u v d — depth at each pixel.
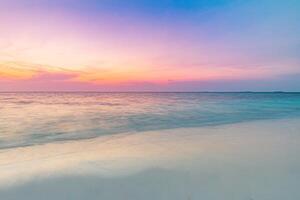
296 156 6.14
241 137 8.92
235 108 23.42
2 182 4.38
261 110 21.56
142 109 22.08
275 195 3.92
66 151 7.00
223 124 12.77
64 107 24.47
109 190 4.11
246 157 6.03
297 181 4.45
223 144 7.68
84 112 19.17
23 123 13.06
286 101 41.00
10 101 36.31
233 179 4.54
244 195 3.93
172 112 19.03
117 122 13.55
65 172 4.90
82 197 3.90
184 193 4.01
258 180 4.49
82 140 8.77
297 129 10.84
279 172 4.90
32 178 4.57
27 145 7.98
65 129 11.20
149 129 11.22
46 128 11.47
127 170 5.02
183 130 10.81
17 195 3.92
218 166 5.30
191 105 27.88
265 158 5.94
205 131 10.48
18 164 5.55
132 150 6.99
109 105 27.95
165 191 4.08
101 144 8.00
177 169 5.09
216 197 3.88
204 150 6.86
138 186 4.25
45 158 6.15
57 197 3.89
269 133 9.81
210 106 26.20
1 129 11.12
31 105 27.41
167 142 8.13
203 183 4.37
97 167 5.26
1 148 7.46
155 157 6.10
